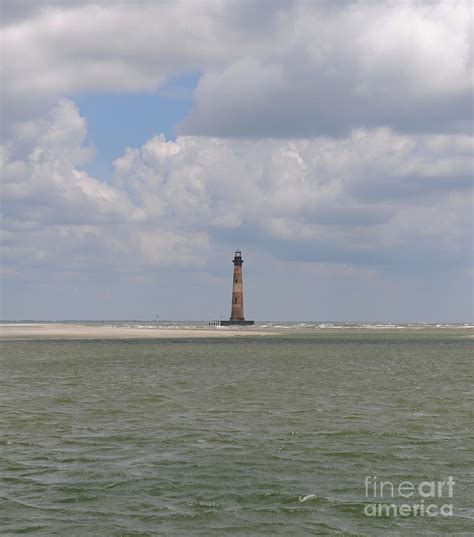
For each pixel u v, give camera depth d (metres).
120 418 35.03
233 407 39.06
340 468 25.05
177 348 98.75
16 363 69.12
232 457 26.48
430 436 30.64
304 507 20.78
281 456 26.69
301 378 56.06
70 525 19.19
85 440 29.50
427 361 77.44
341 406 39.72
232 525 19.33
